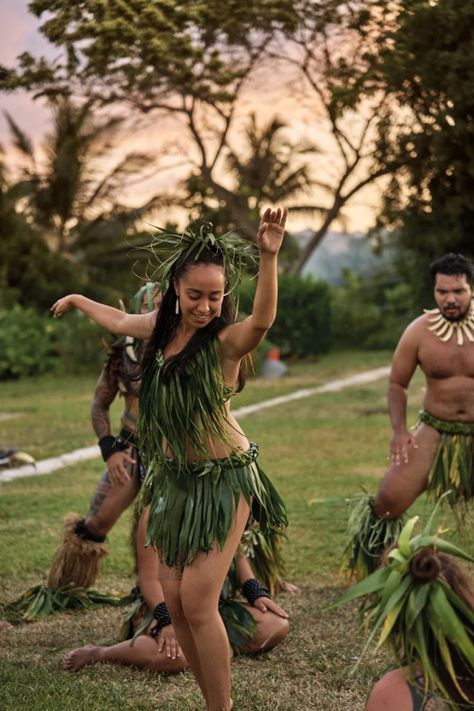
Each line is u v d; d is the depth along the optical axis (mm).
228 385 3121
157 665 3885
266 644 4066
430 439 4867
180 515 3168
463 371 4754
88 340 21312
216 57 15742
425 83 14188
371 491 7730
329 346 24594
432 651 2291
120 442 4410
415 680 2328
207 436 3145
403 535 2344
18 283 25531
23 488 8156
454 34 13156
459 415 4793
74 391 17859
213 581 3133
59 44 11266
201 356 3064
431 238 19500
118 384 4473
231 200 25391
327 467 8953
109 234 28375
